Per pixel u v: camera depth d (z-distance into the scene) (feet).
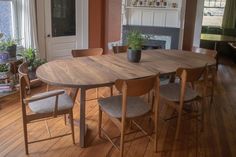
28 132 9.02
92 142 8.52
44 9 15.24
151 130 9.39
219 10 27.73
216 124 10.28
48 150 8.00
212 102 12.72
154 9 17.88
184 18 17.71
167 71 8.37
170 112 11.06
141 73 8.05
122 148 7.33
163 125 9.92
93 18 16.83
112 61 9.60
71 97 8.29
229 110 11.82
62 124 9.67
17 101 11.71
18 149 8.01
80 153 7.92
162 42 18.29
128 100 8.07
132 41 9.39
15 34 14.56
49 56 16.05
